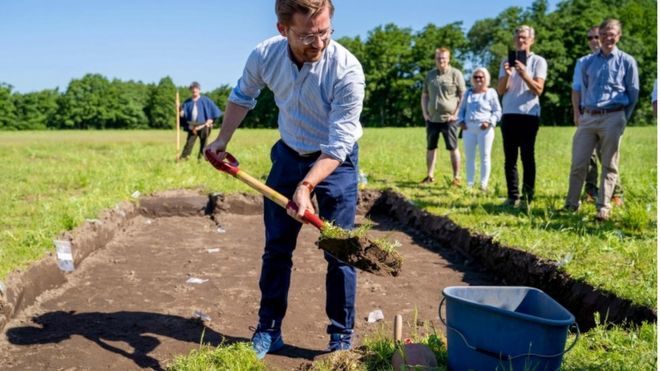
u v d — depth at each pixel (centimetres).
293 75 381
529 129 828
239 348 421
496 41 7862
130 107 8756
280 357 439
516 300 374
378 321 514
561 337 326
